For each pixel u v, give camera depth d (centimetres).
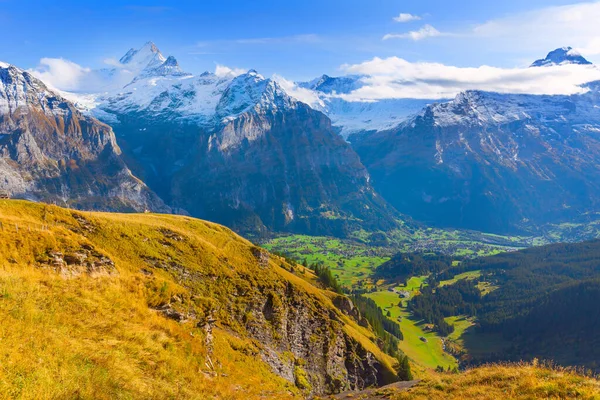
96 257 5538
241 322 9831
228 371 5128
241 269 11662
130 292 4531
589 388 3216
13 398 2311
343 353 12362
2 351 2614
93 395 2623
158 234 10625
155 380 3234
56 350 2881
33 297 3462
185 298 5166
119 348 3344
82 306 3719
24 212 8300
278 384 7406
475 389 3766
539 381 3547
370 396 5034
